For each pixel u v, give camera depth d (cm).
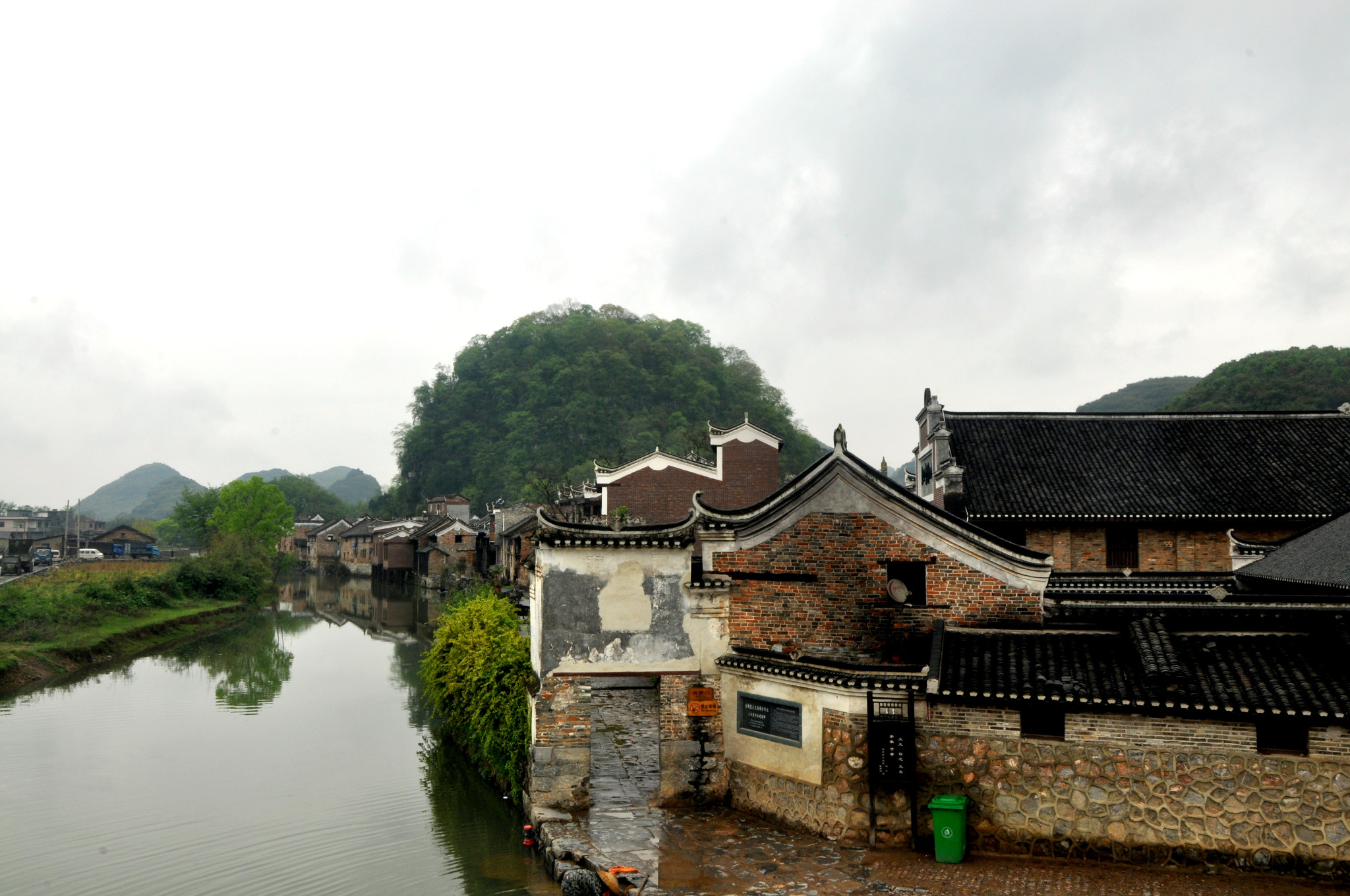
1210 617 1366
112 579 4941
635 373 11125
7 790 2008
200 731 2628
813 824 1426
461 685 2236
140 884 1448
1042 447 3072
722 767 1608
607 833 1454
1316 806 1203
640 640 1617
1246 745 1234
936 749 1362
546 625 1597
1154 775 1267
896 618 1656
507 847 1605
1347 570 1641
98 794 1978
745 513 1634
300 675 3647
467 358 13250
